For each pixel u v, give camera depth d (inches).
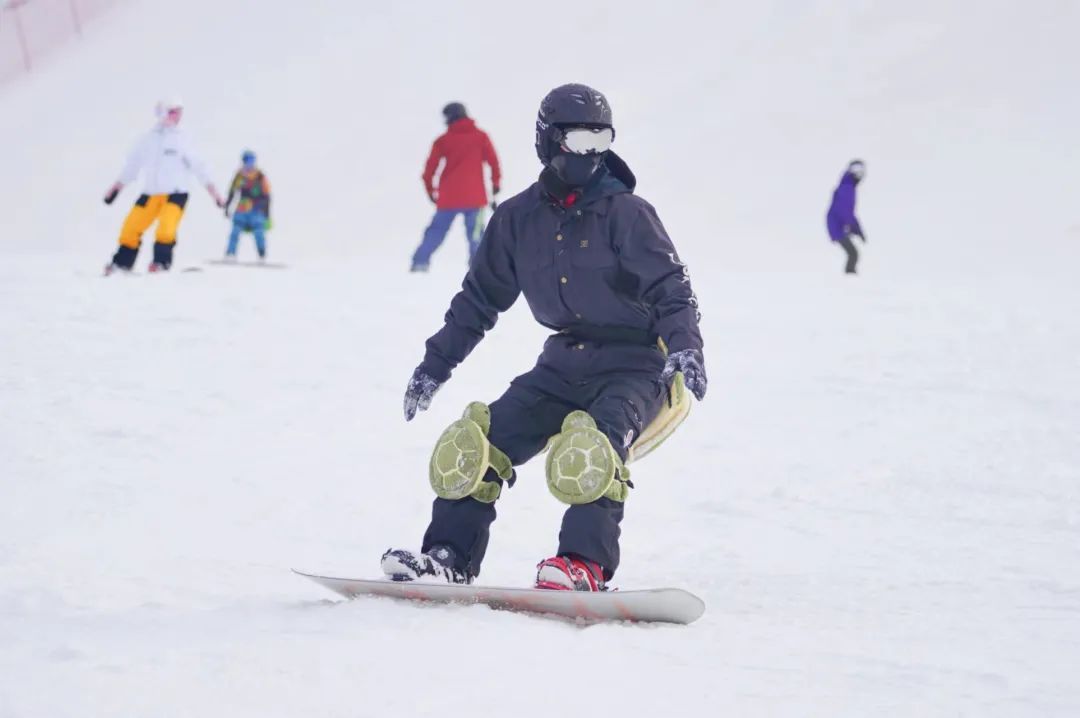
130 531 542.3
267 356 1043.9
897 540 573.0
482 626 369.7
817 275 2201.0
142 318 1210.6
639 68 4603.8
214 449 724.7
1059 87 3855.8
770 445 792.9
